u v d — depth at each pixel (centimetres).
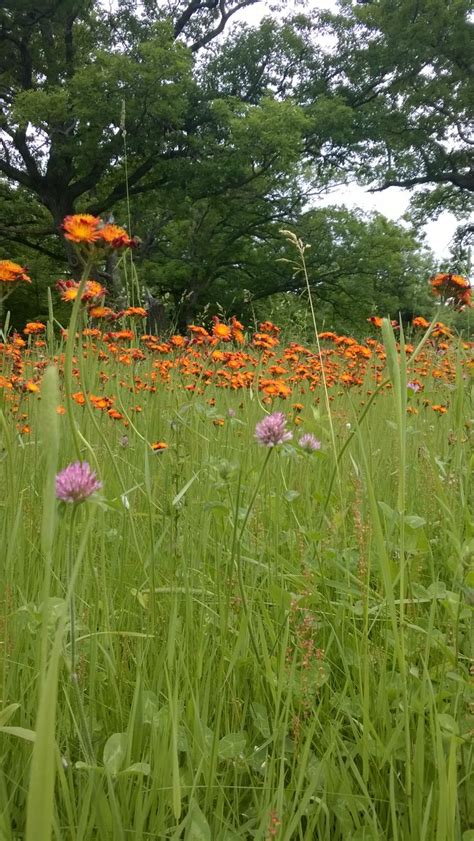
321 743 142
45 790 65
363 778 130
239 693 160
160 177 2414
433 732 129
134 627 179
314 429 243
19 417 283
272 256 2486
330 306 2675
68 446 244
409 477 257
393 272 2528
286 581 202
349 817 127
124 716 145
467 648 162
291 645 166
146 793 123
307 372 467
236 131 2098
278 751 140
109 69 2069
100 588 179
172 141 2230
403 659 123
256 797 130
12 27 2345
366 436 309
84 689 146
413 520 167
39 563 191
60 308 2259
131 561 213
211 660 153
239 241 2509
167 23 2203
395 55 2500
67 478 103
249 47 2448
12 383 291
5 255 2656
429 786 135
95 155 2184
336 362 613
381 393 454
